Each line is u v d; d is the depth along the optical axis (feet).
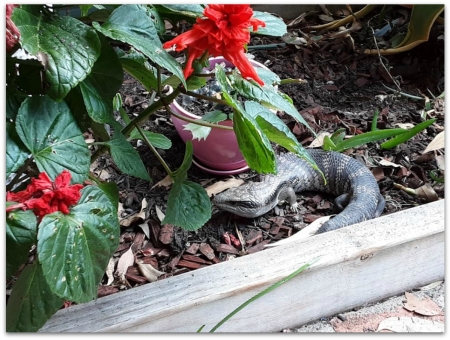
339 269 4.94
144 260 5.47
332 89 8.14
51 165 3.41
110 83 3.82
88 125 3.93
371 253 4.98
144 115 4.52
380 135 6.59
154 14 4.17
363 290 5.30
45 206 3.26
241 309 4.72
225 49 3.63
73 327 4.20
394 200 6.41
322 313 5.27
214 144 5.93
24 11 3.36
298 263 4.76
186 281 4.60
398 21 9.18
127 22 3.67
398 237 5.02
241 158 6.27
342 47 8.94
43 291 3.69
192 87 4.80
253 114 4.20
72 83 3.21
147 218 5.88
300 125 7.30
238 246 5.73
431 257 5.40
